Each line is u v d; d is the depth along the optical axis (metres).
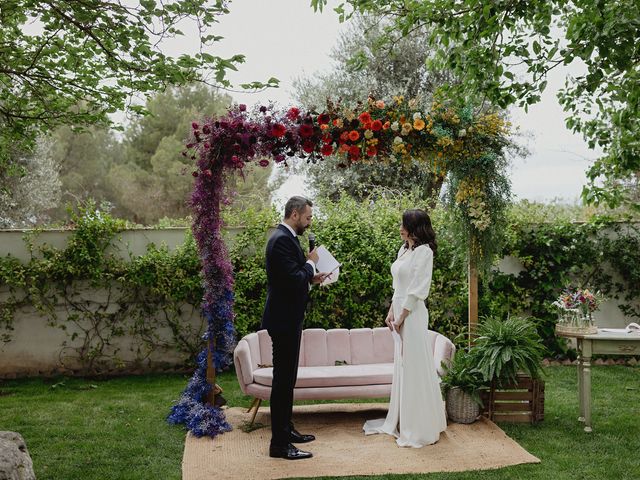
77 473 3.68
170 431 4.59
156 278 6.62
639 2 4.00
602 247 6.98
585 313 4.61
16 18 4.80
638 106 4.73
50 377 6.57
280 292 4.03
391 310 4.54
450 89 4.97
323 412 5.18
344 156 5.01
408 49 10.68
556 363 6.98
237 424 4.81
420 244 4.45
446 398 4.76
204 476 3.64
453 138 4.82
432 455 3.98
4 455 2.65
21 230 6.55
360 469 3.74
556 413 4.96
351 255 6.69
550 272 7.04
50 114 5.55
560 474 3.61
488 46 4.85
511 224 6.90
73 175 22.84
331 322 6.79
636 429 4.49
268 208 6.82
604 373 6.41
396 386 4.46
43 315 6.61
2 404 5.38
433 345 5.11
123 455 4.04
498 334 4.79
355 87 10.62
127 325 6.73
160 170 21.62
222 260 4.89
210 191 4.82
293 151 4.79
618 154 5.16
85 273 6.59
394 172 10.59
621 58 4.05
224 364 4.92
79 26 4.18
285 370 4.02
